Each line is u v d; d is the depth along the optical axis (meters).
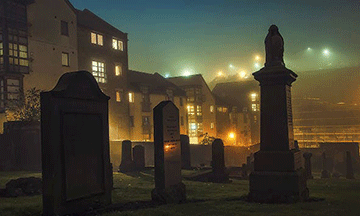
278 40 10.09
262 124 10.05
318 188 13.66
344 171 34.09
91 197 8.27
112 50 41.22
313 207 8.11
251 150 38.38
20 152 19.41
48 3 32.91
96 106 8.72
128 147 20.22
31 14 31.05
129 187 12.65
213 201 9.47
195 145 35.28
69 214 7.60
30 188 10.68
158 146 9.63
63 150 7.55
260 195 9.51
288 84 10.30
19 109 23.97
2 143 19.84
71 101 7.90
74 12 36.03
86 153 8.28
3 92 27.59
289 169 9.50
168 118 9.91
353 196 10.52
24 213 7.66
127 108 42.78
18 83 29.38
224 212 7.61
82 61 36.66
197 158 35.31
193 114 57.12
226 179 17.42
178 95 53.94
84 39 37.19
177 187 9.86
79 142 8.08
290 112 10.41
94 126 8.63
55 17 33.62
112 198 9.92
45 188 7.38
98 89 8.74
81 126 8.19
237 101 71.94
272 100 9.97
